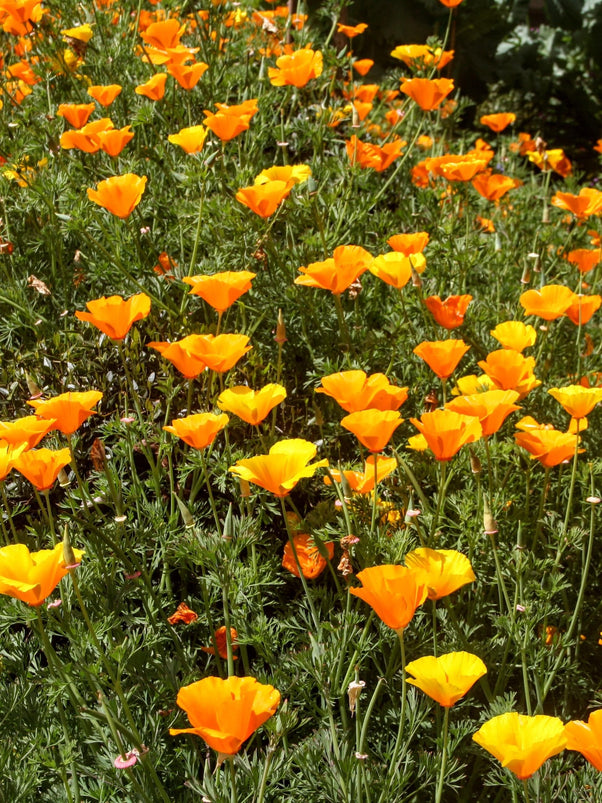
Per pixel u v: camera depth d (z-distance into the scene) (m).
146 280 1.37
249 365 1.32
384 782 0.97
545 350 1.45
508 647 1.07
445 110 2.17
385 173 1.84
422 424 1.01
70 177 1.44
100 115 1.63
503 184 1.57
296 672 1.06
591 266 1.48
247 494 1.07
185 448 1.26
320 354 1.39
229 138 1.40
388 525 1.14
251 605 1.11
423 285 1.48
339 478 1.10
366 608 1.11
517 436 1.09
